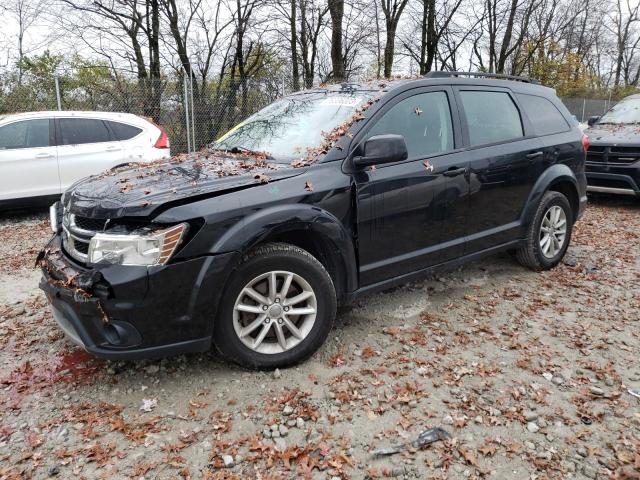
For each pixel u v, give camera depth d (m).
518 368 3.28
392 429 2.69
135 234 2.74
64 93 11.11
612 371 3.23
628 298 4.41
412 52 20.34
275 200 3.07
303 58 17.84
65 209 3.27
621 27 38.41
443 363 3.34
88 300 2.72
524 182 4.57
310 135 3.72
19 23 16.12
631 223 7.15
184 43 15.34
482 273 4.99
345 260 3.40
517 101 4.71
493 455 2.51
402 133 3.76
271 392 3.01
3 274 5.29
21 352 3.54
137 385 3.10
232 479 2.36
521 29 22.25
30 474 2.41
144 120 8.86
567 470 2.41
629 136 7.99
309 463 2.46
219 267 2.85
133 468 2.44
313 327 3.25
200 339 2.91
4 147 7.68
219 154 3.91
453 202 3.98
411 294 4.48
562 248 5.11
